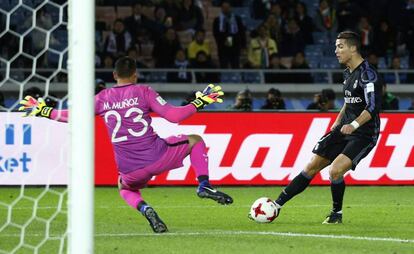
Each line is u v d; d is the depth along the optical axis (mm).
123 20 62469
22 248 21891
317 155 27109
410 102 64062
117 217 29500
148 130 24453
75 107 16531
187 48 62500
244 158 41156
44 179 39031
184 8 65062
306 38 65000
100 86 45969
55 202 34469
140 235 24531
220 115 40875
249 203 34469
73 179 16469
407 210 32031
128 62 24641
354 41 26734
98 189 40625
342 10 67062
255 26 68000
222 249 21859
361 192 39375
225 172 41031
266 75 63094
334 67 67062
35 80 56094
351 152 26547
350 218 29203
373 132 26766
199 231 25500
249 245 22562
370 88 26219
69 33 16953
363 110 26766
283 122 41312
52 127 38812
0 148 38719
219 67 62688
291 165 41406
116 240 23500
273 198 36469
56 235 24453
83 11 16531
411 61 66438
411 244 22984
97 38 62906
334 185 27328
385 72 63500
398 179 42094
